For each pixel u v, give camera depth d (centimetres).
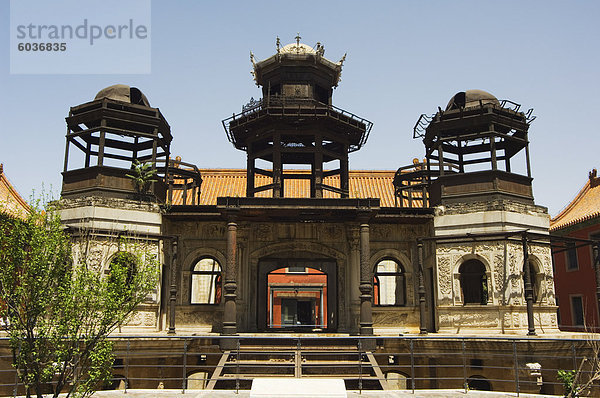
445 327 2408
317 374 1978
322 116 2577
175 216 2511
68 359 1419
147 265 1631
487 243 2408
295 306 5491
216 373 1848
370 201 2334
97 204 2334
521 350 2170
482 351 2250
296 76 2709
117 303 1475
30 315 1411
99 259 2283
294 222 2666
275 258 2672
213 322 2538
